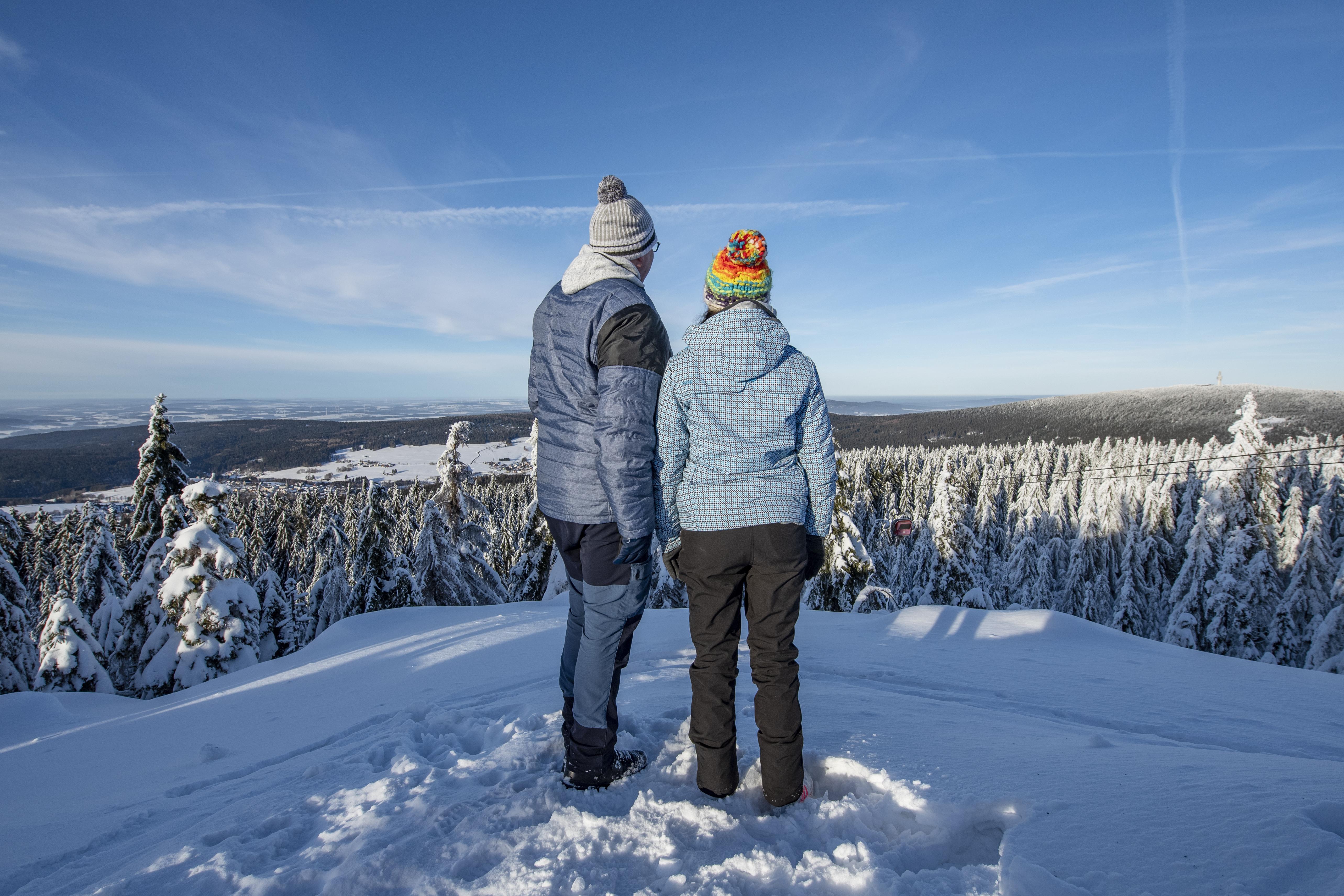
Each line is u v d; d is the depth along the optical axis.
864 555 18.30
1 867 2.27
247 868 1.70
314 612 25.83
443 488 20.41
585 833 1.70
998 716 3.50
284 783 2.62
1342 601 19.91
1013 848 1.40
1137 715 4.12
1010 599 38.31
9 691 15.92
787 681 1.84
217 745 4.45
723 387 1.86
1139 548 30.42
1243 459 23.17
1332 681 5.56
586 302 1.99
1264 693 4.98
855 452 83.69
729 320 1.87
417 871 1.59
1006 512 52.88
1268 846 1.25
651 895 1.46
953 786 1.78
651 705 2.94
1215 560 23.33
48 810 3.24
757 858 1.53
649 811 1.80
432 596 20.00
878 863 1.49
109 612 17.86
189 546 14.67
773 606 1.86
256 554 44.59
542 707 3.14
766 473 1.88
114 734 5.82
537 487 2.17
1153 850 1.31
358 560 22.41
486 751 2.50
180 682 14.26
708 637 1.92
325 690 6.29
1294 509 22.78
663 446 1.94
